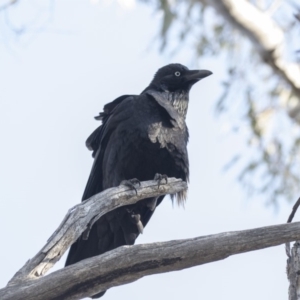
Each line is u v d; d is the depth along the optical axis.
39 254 10.49
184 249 9.33
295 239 9.08
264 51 5.45
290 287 8.98
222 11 5.46
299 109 6.30
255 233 9.21
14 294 9.40
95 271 9.41
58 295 9.45
